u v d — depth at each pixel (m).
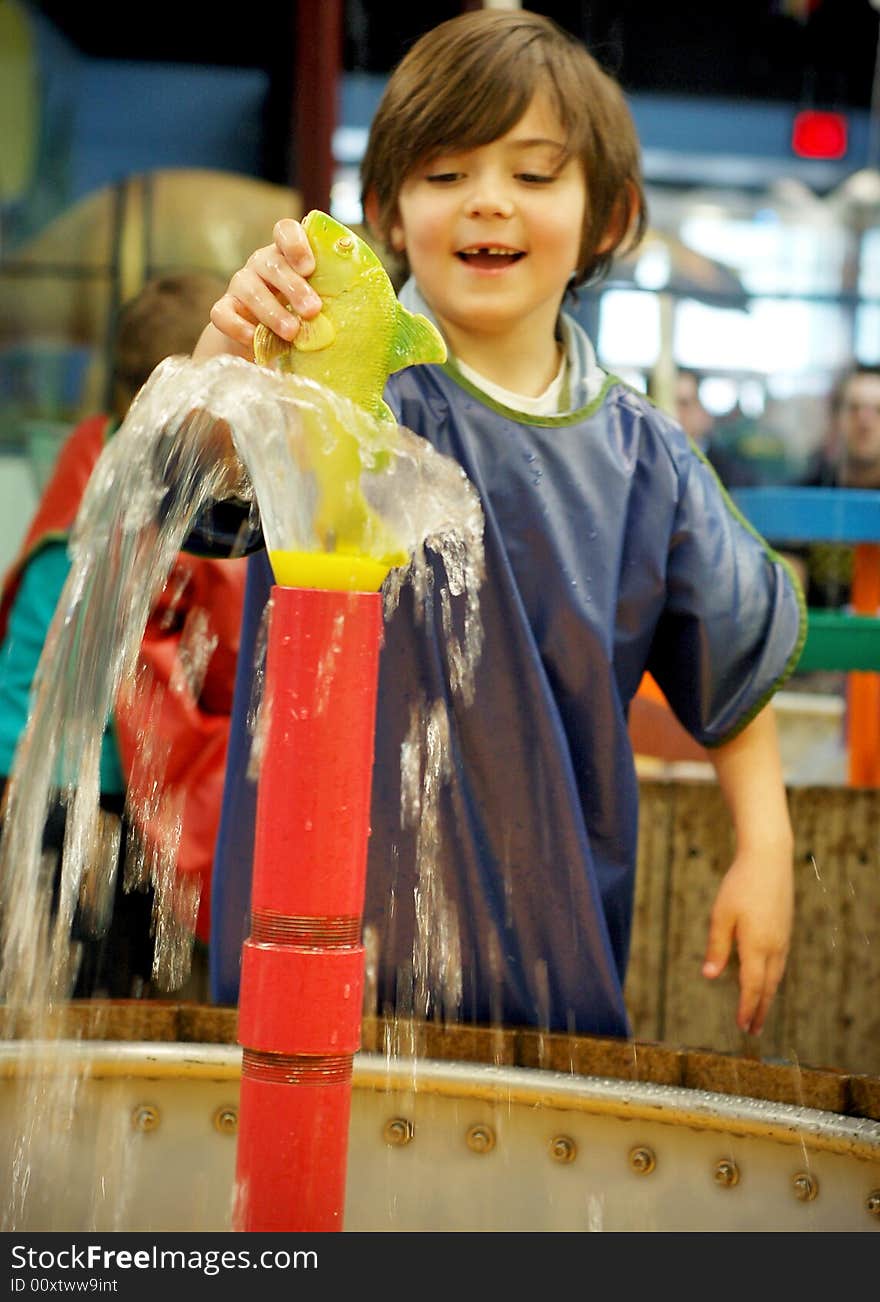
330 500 0.61
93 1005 0.94
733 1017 1.67
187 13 2.77
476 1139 0.89
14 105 2.74
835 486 2.87
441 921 1.09
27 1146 0.90
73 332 2.82
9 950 0.88
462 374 1.14
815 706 2.43
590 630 1.11
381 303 0.67
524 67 1.11
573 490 1.13
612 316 2.87
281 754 0.61
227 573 1.61
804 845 1.66
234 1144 0.90
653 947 1.67
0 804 1.64
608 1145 0.87
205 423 0.79
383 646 1.07
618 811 1.14
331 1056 0.61
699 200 3.09
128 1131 0.90
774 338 2.95
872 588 1.99
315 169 2.75
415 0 2.72
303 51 2.74
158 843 1.49
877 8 3.00
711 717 1.21
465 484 0.65
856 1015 1.67
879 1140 0.80
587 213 1.20
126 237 2.79
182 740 1.55
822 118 3.05
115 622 0.79
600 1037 0.96
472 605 1.09
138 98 2.80
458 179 1.13
